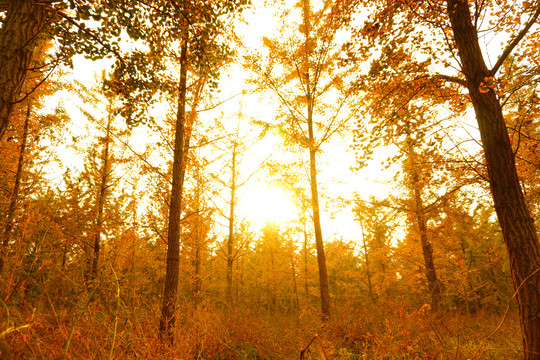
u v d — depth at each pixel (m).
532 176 6.03
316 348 5.06
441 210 7.23
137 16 4.53
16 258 2.04
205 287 14.22
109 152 12.71
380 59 4.82
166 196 7.70
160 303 4.88
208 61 5.50
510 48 4.00
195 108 6.84
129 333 2.70
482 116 4.18
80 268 2.91
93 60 4.43
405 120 4.96
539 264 3.46
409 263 12.73
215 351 4.38
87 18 3.88
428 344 3.75
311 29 9.99
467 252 12.80
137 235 8.87
